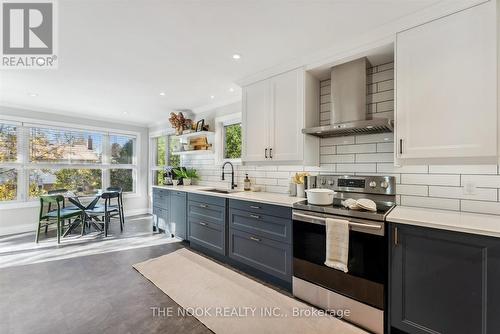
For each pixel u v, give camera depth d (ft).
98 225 14.92
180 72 8.97
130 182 18.60
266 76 8.98
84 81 9.80
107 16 5.66
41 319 5.91
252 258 8.32
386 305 5.38
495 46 4.77
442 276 4.66
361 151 7.77
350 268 5.83
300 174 8.79
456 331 4.51
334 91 7.47
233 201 9.06
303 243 6.72
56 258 9.82
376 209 5.98
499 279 4.10
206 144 13.62
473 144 4.99
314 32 6.38
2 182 13.21
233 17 5.74
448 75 5.28
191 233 11.19
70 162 15.57
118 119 17.33
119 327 5.66
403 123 5.87
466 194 5.90
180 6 5.32
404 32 5.89
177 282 7.88
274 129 8.75
